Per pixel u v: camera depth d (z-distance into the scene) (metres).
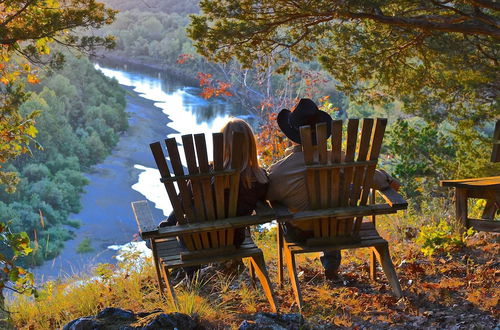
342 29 9.66
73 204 78.12
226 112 116.88
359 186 3.69
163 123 112.06
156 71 179.62
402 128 16.00
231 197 3.54
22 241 4.20
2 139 9.24
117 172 91.75
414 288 4.00
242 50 9.74
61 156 94.56
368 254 5.16
